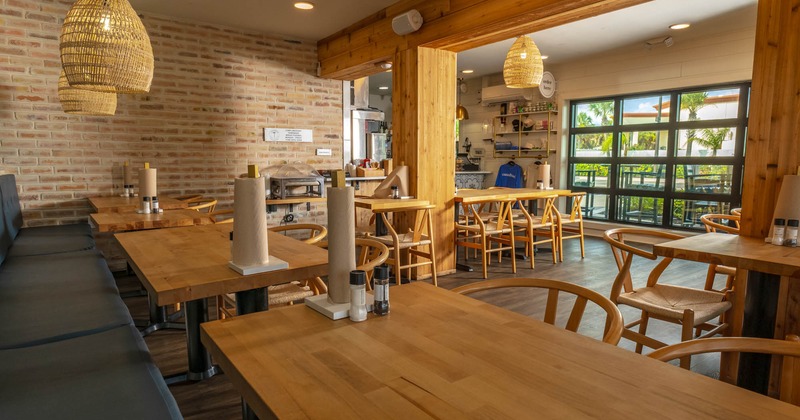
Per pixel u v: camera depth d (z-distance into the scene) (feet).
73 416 4.25
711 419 2.39
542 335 3.58
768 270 6.10
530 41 15.06
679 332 10.89
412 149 15.43
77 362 5.39
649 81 22.15
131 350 5.76
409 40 15.24
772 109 8.07
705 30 19.10
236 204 5.67
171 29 16.93
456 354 3.22
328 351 3.27
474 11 12.98
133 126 16.44
